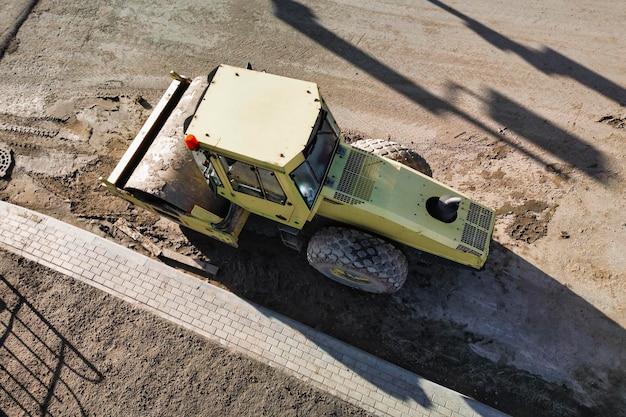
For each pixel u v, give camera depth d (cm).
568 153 784
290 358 640
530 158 784
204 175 588
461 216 572
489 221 584
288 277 700
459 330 655
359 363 634
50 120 837
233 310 675
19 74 889
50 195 768
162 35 939
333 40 930
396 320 666
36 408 610
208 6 980
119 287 691
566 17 940
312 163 519
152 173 641
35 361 638
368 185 557
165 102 710
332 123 552
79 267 705
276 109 508
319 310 679
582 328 648
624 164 768
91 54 914
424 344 650
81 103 855
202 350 648
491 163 784
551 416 601
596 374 619
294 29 946
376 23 952
